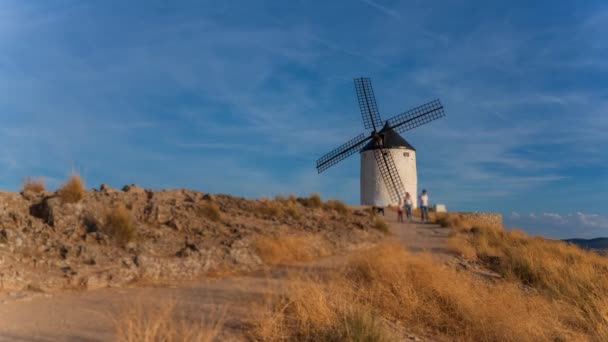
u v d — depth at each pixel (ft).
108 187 57.88
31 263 35.81
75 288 33.22
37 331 22.17
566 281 46.91
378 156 175.32
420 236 83.41
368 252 41.68
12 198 45.57
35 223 42.29
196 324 23.32
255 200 80.89
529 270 53.01
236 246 47.70
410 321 30.27
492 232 91.04
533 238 95.45
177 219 54.29
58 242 40.01
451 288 32.94
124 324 23.09
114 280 35.32
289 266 46.60
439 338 28.58
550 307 37.83
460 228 98.73
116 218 45.68
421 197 114.52
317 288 27.25
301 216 79.05
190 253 43.91
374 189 175.63
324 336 22.53
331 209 97.76
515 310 32.04
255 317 24.71
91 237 43.27
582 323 35.73
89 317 25.00
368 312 25.23
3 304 27.40
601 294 40.14
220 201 74.95
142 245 44.50
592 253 73.87
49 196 48.67
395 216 128.67
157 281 37.37
